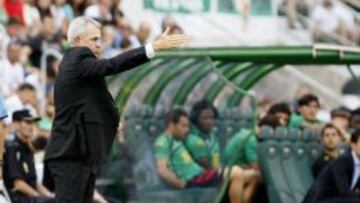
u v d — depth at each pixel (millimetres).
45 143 31219
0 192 26391
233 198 30000
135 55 22000
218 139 29875
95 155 22422
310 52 29344
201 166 29766
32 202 28172
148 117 30047
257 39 46938
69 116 22406
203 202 29562
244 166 30172
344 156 28875
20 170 28453
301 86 46188
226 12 46219
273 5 47375
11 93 35406
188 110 30141
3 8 38250
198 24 45438
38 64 37781
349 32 49719
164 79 30062
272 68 30906
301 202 29562
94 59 22250
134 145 29938
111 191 29922
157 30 43688
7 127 29938
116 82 29797
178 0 44969
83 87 22375
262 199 30281
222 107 30344
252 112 29875
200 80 30203
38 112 35219
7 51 36906
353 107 44719
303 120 32250
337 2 49469
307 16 48531
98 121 22406
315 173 30203
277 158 29922
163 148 29906
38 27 38469
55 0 39750
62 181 22469
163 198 29797
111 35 40312
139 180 29922
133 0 43500
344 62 30016
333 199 28719
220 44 45844
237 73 30797
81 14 40875
